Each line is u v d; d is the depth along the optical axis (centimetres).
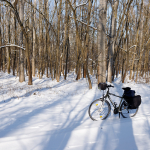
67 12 1480
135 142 286
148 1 1549
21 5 1327
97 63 1045
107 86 439
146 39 1642
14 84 1334
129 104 443
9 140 283
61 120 437
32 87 1188
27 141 279
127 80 1587
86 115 482
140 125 360
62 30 1828
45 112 523
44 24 1789
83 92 934
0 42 2102
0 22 2069
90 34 1677
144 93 912
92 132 321
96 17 1530
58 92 973
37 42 1956
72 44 2398
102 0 955
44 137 296
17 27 1803
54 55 1770
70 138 295
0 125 398
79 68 1622
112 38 1271
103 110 439
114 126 351
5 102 685
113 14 1254
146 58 1816
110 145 274
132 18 1775
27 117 466
